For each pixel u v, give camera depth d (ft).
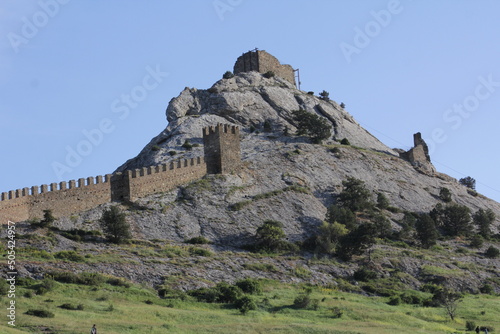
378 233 434.30
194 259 374.84
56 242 364.38
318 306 326.03
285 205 466.70
